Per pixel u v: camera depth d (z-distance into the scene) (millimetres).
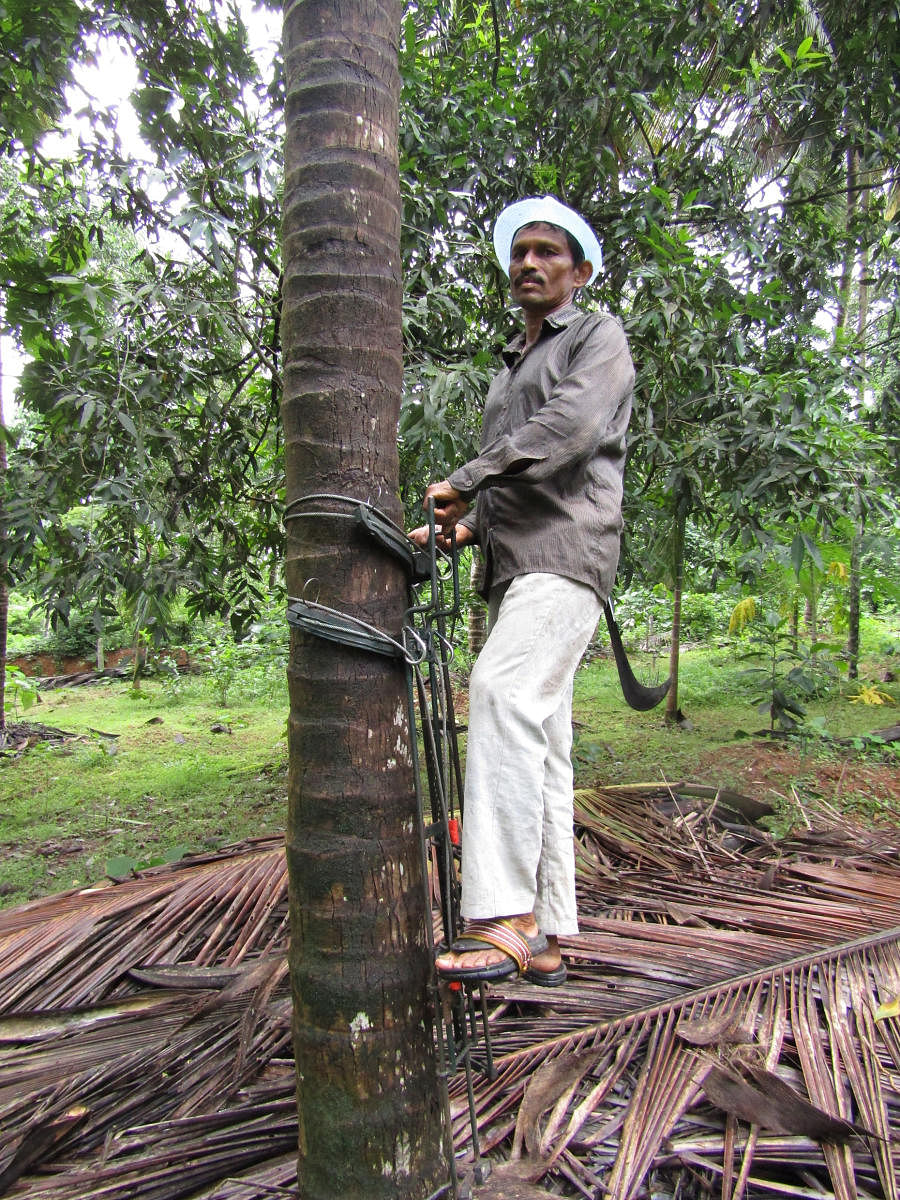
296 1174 1697
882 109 4418
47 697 10453
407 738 1510
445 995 1721
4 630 7473
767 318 3701
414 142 3676
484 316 3979
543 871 1892
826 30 4910
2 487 3531
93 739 7570
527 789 1560
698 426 3723
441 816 1592
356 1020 1412
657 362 3561
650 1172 1778
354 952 1411
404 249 3529
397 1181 1441
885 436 4703
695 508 4113
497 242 2033
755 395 3473
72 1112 1923
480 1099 1904
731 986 2281
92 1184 1703
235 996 2295
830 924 2660
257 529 4547
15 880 4008
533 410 1794
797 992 2271
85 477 3445
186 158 3340
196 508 4410
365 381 1447
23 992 2451
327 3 1427
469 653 6926
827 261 4516
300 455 1459
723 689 8500
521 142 3943
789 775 5383
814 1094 1888
